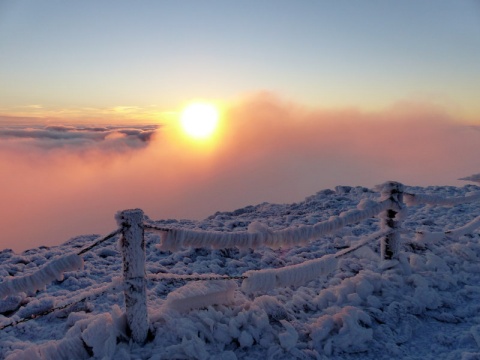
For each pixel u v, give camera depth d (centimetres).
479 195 487
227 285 325
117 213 261
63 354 253
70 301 254
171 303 299
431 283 391
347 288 366
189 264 493
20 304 390
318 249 558
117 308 276
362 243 373
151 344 264
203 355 255
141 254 262
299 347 286
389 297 359
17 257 538
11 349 287
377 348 291
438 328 322
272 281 304
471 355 270
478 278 414
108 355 249
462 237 561
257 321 296
